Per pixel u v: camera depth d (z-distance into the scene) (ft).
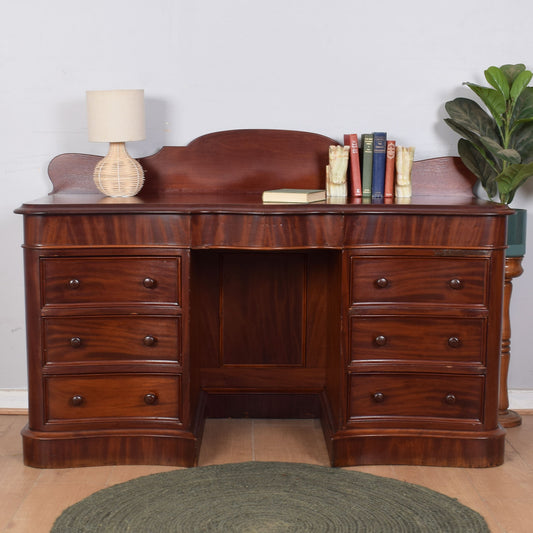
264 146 9.91
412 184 9.91
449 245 8.46
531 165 8.86
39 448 8.63
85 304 8.54
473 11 9.81
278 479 8.37
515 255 9.61
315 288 10.18
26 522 7.46
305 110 9.98
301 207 8.29
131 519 7.49
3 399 10.50
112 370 8.64
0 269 10.26
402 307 8.61
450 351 8.68
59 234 8.37
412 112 10.00
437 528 7.35
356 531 7.29
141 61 9.89
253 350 10.34
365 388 8.76
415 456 8.76
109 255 8.46
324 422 9.61
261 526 7.36
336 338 8.96
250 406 10.38
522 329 10.48
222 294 10.21
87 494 8.04
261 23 9.84
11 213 10.15
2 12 9.78
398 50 9.89
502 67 9.50
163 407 8.73
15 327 10.39
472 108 9.61
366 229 8.46
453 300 8.58
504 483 8.36
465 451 8.70
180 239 8.41
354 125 10.02
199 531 7.27
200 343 10.28
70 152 10.03
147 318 8.59
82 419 8.71
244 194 9.90
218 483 8.27
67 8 9.80
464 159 9.68
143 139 9.29
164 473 8.50
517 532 7.32
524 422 10.20
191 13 9.82
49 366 8.59
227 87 9.95
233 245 8.36
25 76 9.90
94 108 9.06
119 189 9.29
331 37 9.86
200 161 9.91
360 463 8.75
